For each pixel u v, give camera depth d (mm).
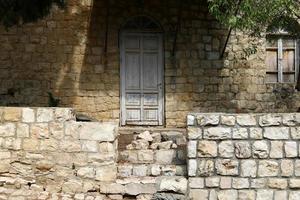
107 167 7449
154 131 11547
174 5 13195
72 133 7500
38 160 7488
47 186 7453
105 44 12961
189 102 13203
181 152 8070
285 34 13641
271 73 14078
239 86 13555
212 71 13367
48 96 12867
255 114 7336
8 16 9523
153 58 13297
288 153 7258
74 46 12969
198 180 7258
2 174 7484
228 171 7258
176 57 13188
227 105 13430
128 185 7363
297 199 7211
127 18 13125
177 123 13125
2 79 12969
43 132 7512
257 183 7234
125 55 13242
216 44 13414
